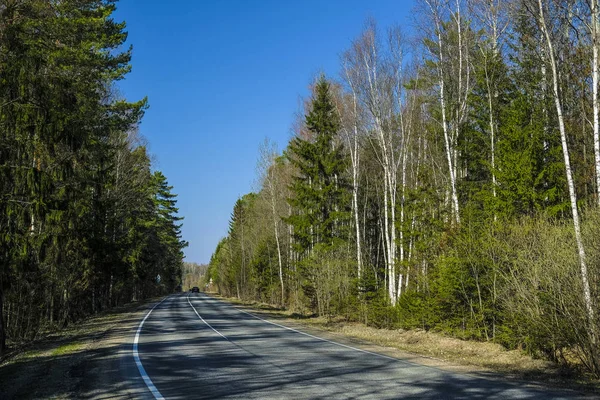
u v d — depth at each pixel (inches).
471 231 722.2
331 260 1224.8
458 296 741.9
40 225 750.5
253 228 2554.1
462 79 1035.9
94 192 1110.4
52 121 647.1
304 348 627.2
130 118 1070.4
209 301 2347.4
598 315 442.6
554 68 547.2
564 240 540.4
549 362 510.3
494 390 355.9
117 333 816.9
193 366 473.7
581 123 864.3
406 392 346.3
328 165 1339.8
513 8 740.0
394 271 1020.5
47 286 916.0
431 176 1173.1
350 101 1255.5
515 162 757.9
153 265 2507.4
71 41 837.8
